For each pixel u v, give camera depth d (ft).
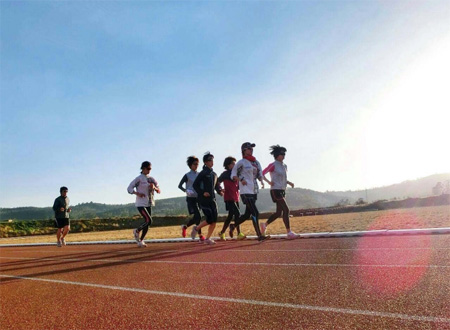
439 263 12.67
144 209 28.45
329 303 8.81
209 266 15.53
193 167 30.78
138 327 8.16
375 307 8.25
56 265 19.97
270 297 9.77
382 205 131.64
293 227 42.68
